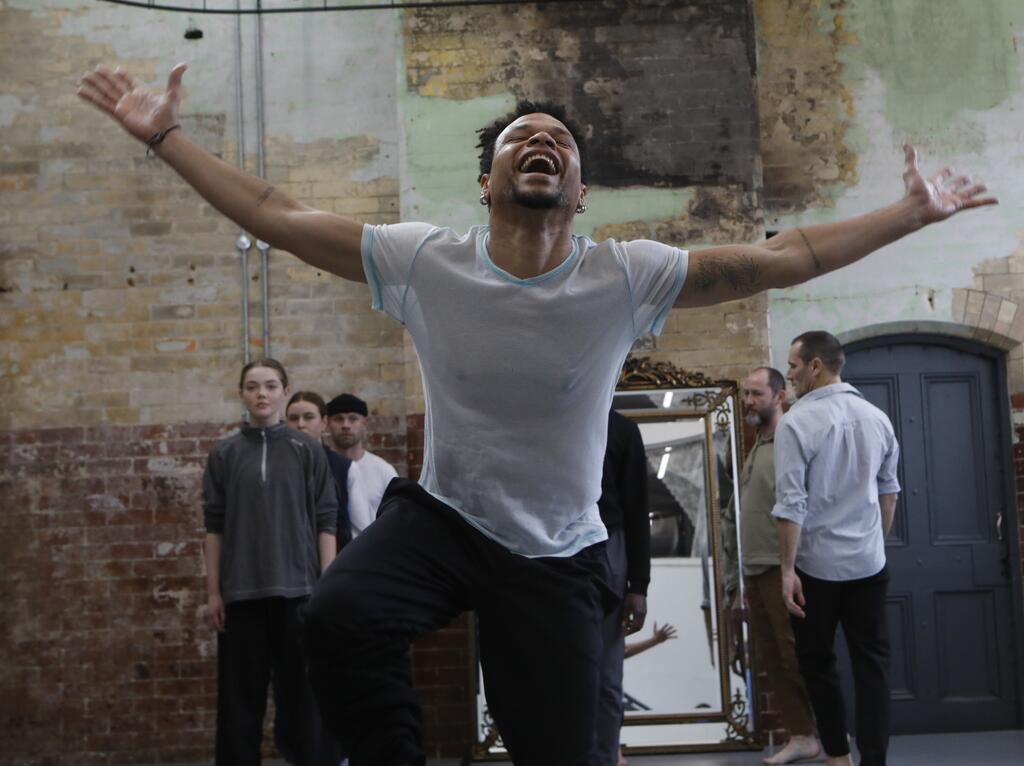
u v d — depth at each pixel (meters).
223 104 7.54
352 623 2.26
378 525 2.45
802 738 6.32
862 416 5.09
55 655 7.21
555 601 2.46
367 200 7.48
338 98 7.55
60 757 7.14
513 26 7.36
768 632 6.44
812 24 7.62
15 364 7.38
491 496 2.49
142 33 7.54
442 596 2.41
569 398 2.48
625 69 7.32
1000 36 7.58
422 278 2.48
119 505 7.30
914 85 7.57
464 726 7.04
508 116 2.85
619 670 4.57
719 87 7.30
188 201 7.49
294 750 5.11
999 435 7.54
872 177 7.54
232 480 5.16
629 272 2.48
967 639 7.44
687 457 7.14
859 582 5.01
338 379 7.42
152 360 7.40
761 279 2.51
